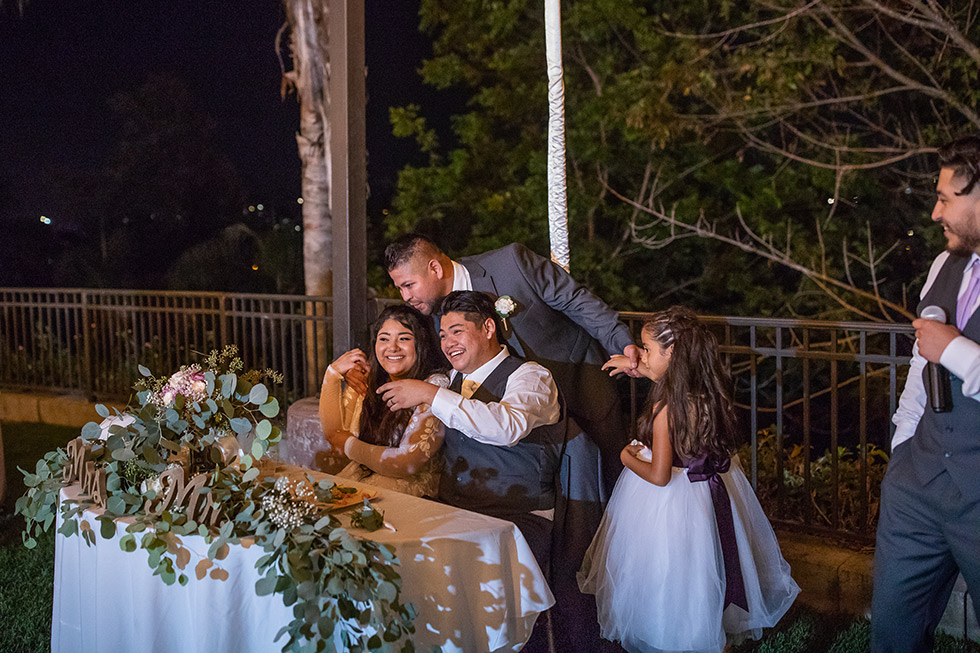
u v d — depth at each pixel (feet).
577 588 10.89
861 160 27.20
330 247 23.49
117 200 46.03
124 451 8.45
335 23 13.50
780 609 10.11
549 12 13.23
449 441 10.92
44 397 26.03
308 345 20.63
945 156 7.37
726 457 9.47
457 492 10.72
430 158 32.24
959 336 7.28
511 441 9.82
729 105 26.37
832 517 12.82
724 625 9.68
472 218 34.01
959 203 7.29
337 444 11.83
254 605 7.63
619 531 9.86
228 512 7.88
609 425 11.95
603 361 12.15
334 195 13.84
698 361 9.35
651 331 9.62
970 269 7.48
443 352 11.03
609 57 29.43
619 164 30.89
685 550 9.30
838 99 25.45
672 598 9.30
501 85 31.73
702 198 30.76
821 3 25.12
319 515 8.08
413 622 7.76
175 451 8.62
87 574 8.81
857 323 12.19
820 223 29.07
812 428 29.35
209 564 7.67
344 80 13.51
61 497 9.09
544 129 31.50
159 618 8.05
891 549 8.04
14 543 14.94
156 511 8.11
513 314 11.48
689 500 9.39
